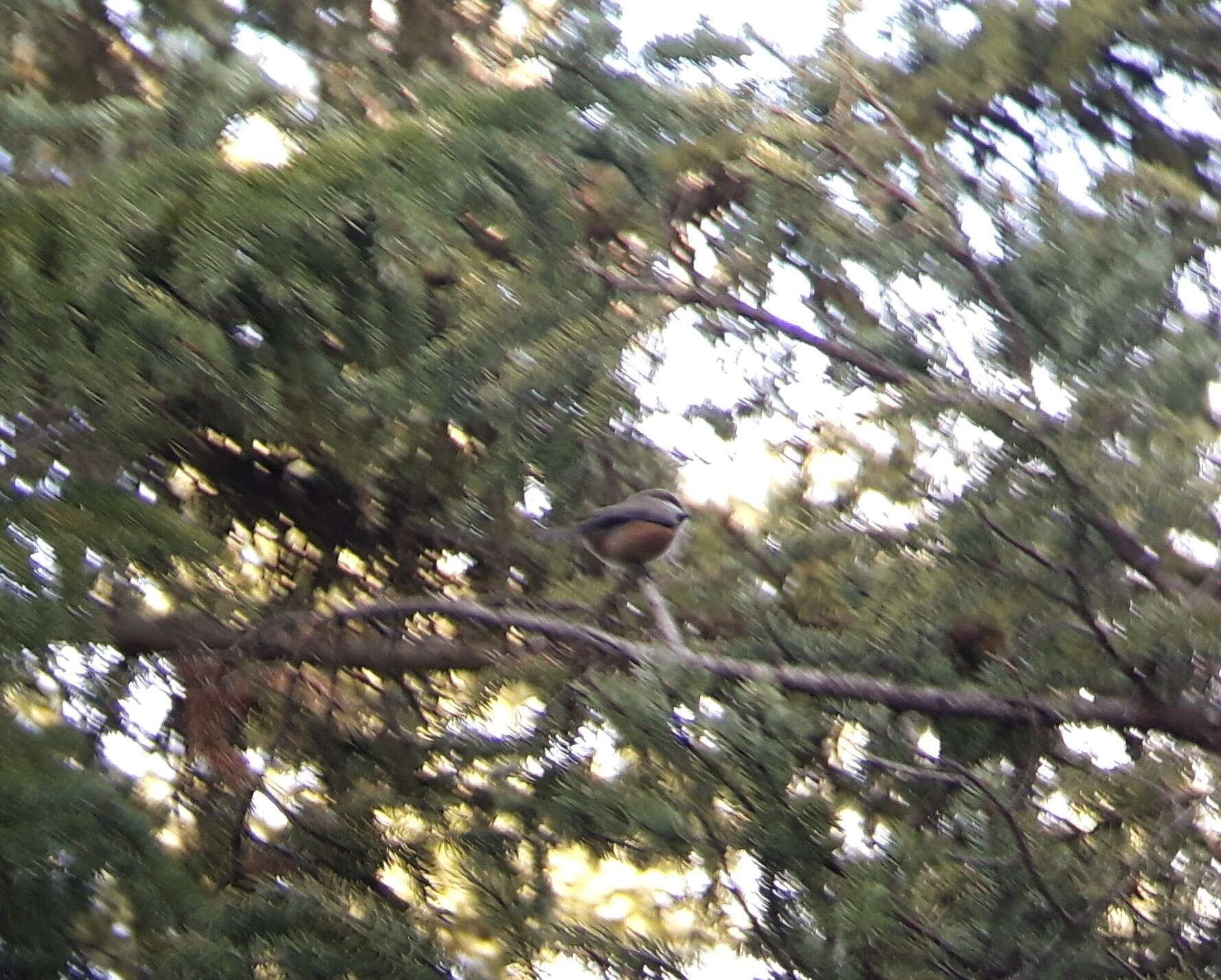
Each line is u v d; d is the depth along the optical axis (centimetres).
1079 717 1048
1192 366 1057
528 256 1011
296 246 881
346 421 993
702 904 1013
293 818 1041
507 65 1168
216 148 939
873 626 1093
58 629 782
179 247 847
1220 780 1063
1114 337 1062
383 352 948
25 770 834
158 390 878
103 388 820
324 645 1098
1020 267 1096
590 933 975
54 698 880
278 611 1068
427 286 968
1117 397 1032
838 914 907
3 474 801
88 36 1098
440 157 934
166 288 858
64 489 800
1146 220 1109
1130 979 975
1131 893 1016
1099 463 1030
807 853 916
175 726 1041
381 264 912
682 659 956
